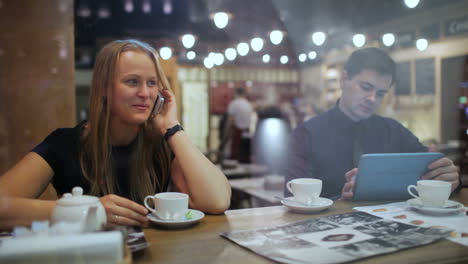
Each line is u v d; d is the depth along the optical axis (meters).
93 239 0.54
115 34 3.31
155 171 1.19
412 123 3.28
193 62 3.48
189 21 2.88
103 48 1.07
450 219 0.94
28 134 1.49
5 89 1.46
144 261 0.68
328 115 1.60
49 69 1.52
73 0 1.59
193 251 0.73
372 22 3.04
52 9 1.52
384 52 1.60
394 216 0.97
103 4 3.12
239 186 2.08
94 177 1.08
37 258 0.51
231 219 0.98
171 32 3.35
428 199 1.00
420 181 1.06
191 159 1.08
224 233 0.83
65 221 0.64
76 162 1.08
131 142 1.14
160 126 1.15
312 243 0.76
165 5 3.21
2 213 0.78
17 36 1.46
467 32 3.17
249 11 2.55
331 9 2.87
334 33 2.25
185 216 0.94
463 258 0.69
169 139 1.13
